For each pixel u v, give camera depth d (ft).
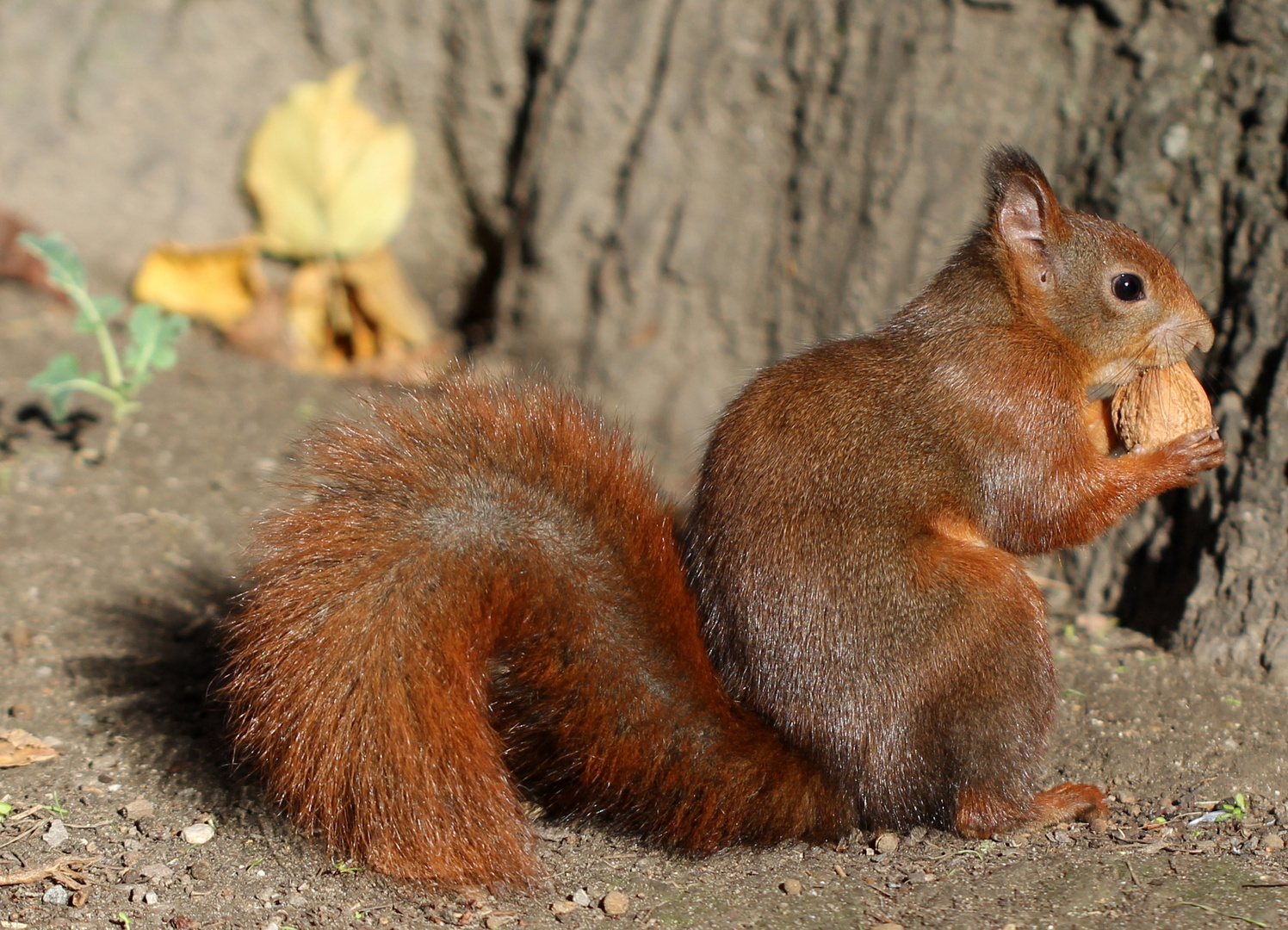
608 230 43.73
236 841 23.32
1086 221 26.73
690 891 22.20
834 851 23.72
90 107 47.03
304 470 23.02
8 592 31.58
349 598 21.09
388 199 46.09
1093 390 29.09
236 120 48.19
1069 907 21.11
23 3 47.37
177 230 47.65
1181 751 26.11
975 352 25.57
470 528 22.02
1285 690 27.84
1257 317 30.55
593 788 23.76
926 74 38.37
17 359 42.55
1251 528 29.40
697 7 42.16
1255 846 22.84
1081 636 31.35
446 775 20.94
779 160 41.39
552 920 21.30
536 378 41.06
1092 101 35.53
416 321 46.80
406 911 21.47
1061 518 25.39
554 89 44.60
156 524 35.09
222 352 45.91
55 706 27.66
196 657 29.84
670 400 42.63
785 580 23.62
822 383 25.27
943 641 22.98
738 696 23.99
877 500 24.02
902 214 38.75
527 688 22.98
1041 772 25.96
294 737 20.89
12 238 46.26
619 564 22.88
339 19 47.93
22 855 22.68
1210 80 33.01
